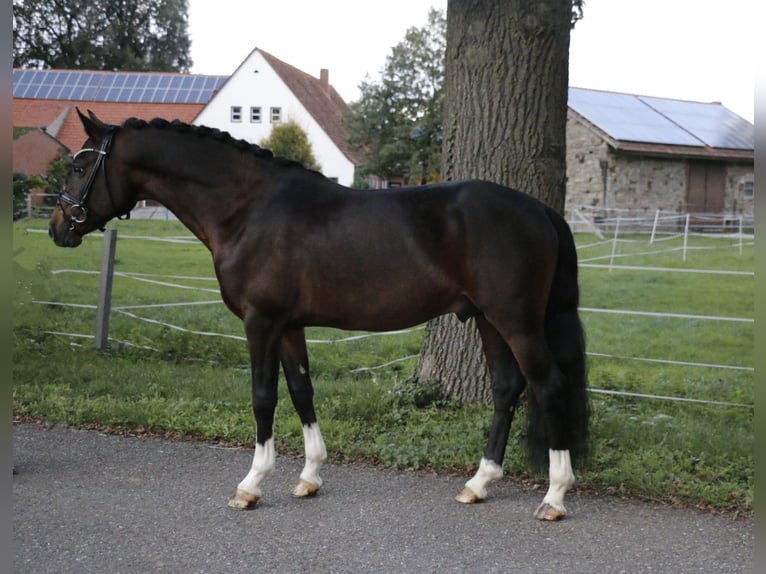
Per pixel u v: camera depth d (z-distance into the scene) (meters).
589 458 4.41
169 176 4.17
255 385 4.04
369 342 8.54
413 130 28.91
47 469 4.54
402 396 5.71
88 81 35.50
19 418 5.52
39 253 12.92
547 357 3.82
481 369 5.61
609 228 24.52
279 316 4.01
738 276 13.55
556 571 3.32
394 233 3.85
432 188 3.94
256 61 34.72
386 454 4.74
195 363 7.31
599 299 11.41
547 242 3.83
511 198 3.84
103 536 3.62
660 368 7.59
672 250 16.61
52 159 23.19
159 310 9.71
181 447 4.99
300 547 3.54
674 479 4.35
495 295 3.76
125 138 4.20
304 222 3.95
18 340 7.55
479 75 5.30
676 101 30.53
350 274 3.89
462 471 4.57
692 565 3.38
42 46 44.44
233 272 4.02
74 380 6.39
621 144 24.83
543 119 5.28
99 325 7.48
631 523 3.84
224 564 3.36
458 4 5.33
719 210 27.58
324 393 6.11
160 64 48.41
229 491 4.24
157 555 3.44
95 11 45.88
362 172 31.30
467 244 3.78
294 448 4.95
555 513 3.85
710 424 5.52
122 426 5.38
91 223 4.30
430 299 3.89
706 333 9.34
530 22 5.16
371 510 4.00
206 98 35.75
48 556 3.41
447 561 3.41
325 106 38.72
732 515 3.94
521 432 4.74
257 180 4.09
